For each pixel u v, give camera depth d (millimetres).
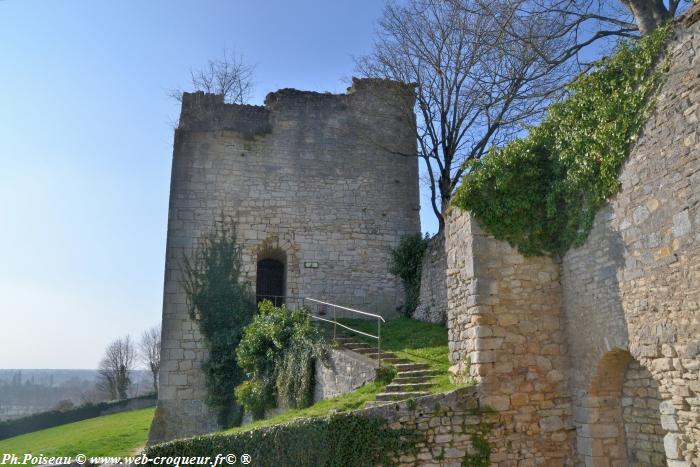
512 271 9758
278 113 20078
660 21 11508
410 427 8961
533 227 9914
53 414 33094
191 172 18938
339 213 19672
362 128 20562
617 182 8414
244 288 18297
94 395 59344
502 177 9898
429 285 17031
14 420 31547
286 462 8914
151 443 16344
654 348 7633
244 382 15234
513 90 16188
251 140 19625
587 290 9094
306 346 13414
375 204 20016
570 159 9414
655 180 7699
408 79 19859
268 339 14680
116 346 54531
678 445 7348
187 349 17453
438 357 11891
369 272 19375
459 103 18562
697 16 7188
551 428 9250
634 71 8227
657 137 7711
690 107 7195
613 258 8492
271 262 20078
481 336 9422
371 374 11031
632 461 8688
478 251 9758
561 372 9492
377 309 19109
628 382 8844
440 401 9078
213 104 19703
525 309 9633
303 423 9008
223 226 18703
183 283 18000
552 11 12672
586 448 8875
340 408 10016
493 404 9172
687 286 7105
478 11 16328
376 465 8820
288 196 19422
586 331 9078
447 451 8922
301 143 19984
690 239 7070
